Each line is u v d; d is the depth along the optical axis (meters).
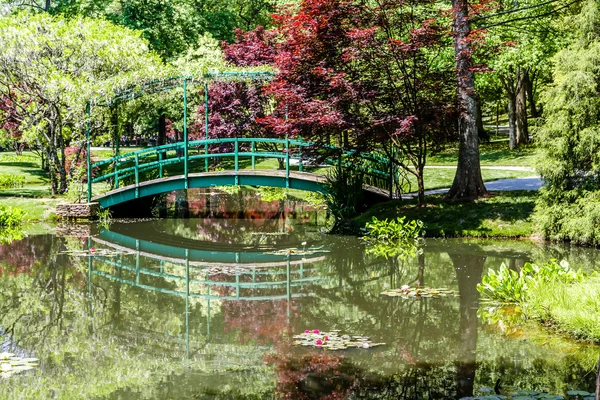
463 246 14.37
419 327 8.52
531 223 15.25
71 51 21.97
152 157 38.06
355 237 16.62
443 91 16.45
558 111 14.19
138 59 22.75
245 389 6.39
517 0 24.16
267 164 32.78
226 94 26.33
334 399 6.06
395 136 16.20
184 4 35.56
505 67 27.22
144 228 19.22
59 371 7.11
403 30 16.78
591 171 14.02
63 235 17.73
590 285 8.84
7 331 8.77
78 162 25.86
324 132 16.59
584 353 7.34
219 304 10.26
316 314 9.41
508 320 8.80
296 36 16.59
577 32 14.84
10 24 22.41
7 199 22.55
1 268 13.20
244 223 20.22
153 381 6.70
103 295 10.96
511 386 6.25
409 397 6.03
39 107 22.47
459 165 17.25
